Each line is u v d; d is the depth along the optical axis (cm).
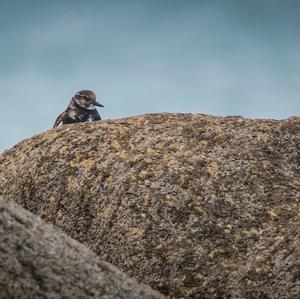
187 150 1975
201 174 1895
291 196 1845
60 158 2044
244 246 1712
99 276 1331
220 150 1988
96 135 2091
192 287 1648
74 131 2141
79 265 1328
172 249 1727
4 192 2059
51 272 1280
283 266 1580
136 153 1978
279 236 1694
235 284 1614
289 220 1755
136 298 1332
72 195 1938
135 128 2105
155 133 2061
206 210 1800
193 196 1831
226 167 1928
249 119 2158
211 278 1652
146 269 1708
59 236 1370
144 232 1770
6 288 1214
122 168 1936
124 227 1795
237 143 2022
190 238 1744
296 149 2034
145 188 1862
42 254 1304
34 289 1237
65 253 1335
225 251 1706
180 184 1861
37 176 2031
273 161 1973
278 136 2062
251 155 1978
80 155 2028
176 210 1802
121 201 1850
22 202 2009
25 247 1298
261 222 1767
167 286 1664
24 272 1255
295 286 1528
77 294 1270
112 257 1767
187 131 2062
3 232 1301
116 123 2145
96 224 1848
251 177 1902
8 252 1272
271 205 1814
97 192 1905
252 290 1570
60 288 1262
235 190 1858
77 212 1900
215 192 1845
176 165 1919
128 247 1758
